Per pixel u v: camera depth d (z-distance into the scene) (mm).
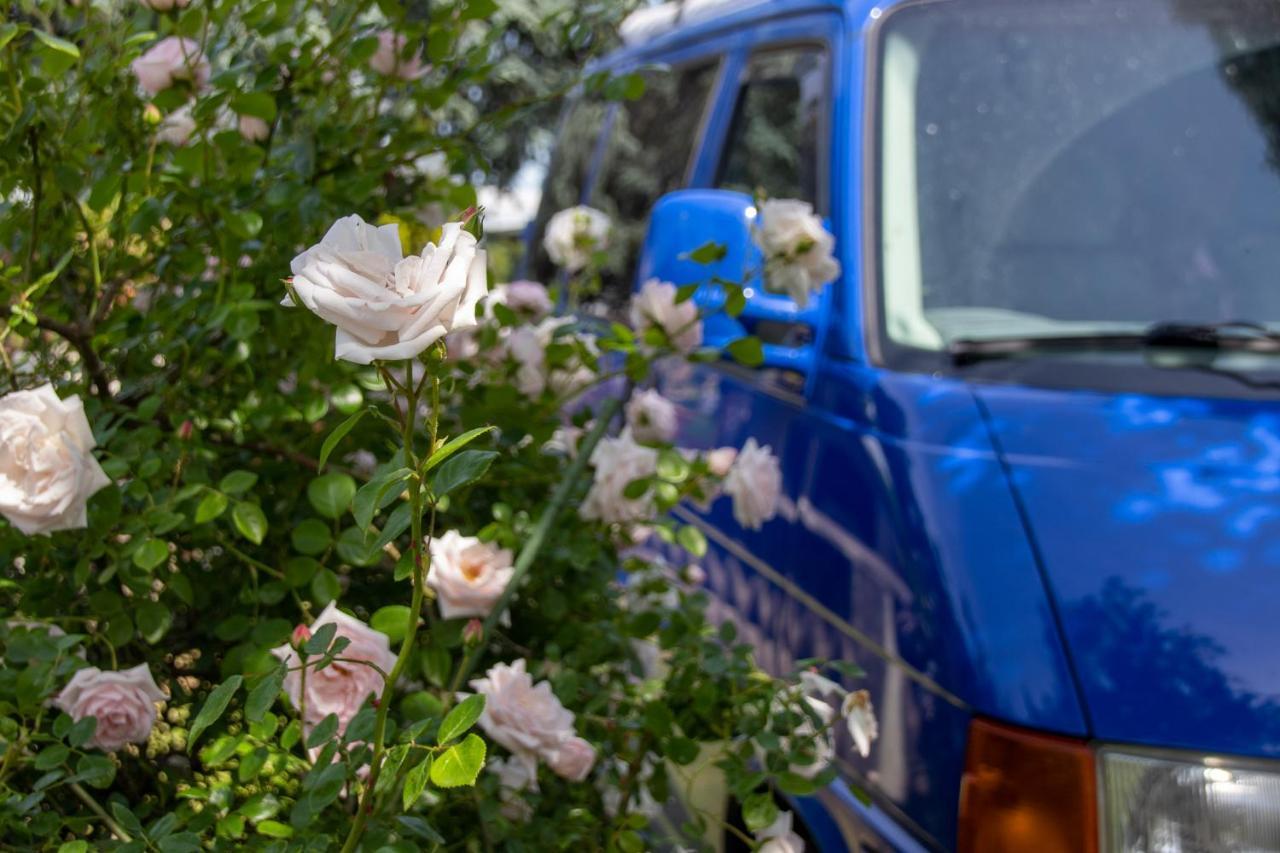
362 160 2895
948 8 3602
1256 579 2352
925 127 3412
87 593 2400
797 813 2867
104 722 2047
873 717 2473
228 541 2539
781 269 2783
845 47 3645
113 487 2201
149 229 2578
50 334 2781
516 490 2830
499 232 6738
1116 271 3178
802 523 3107
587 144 5430
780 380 3453
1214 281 3145
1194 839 2145
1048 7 3561
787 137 3818
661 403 2988
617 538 3059
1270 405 2789
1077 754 2207
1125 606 2340
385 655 1910
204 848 2029
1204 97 3389
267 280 2646
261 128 2801
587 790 2625
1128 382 2887
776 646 3129
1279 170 3285
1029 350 3010
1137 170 3299
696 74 4703
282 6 2596
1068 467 2627
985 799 2271
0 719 2029
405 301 1228
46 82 2451
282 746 1979
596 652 2693
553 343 2965
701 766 2596
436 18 2754
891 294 3199
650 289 2848
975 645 2379
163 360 2756
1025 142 3361
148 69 2582
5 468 1924
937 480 2664
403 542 2352
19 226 2635
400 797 2055
